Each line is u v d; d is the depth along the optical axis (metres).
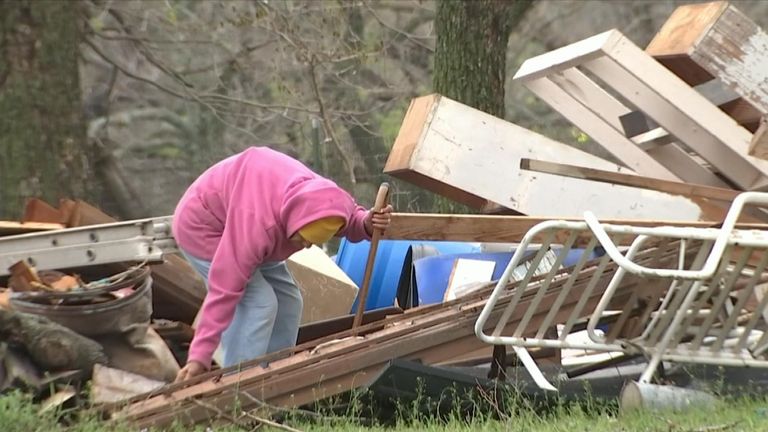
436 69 50.50
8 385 22.77
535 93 36.22
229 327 24.69
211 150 97.19
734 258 26.03
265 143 93.00
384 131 85.81
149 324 26.75
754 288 25.83
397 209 65.88
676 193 31.30
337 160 79.56
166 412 22.47
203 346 23.62
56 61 53.84
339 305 32.91
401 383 23.11
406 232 26.19
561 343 25.28
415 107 35.12
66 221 33.81
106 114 88.88
